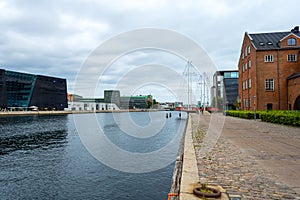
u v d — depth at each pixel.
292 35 35.16
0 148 18.91
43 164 12.95
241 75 43.94
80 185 9.38
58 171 11.42
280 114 21.84
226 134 14.33
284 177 5.64
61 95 91.50
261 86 35.38
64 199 8.18
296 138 12.46
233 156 7.98
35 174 11.02
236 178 5.54
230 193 4.61
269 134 14.27
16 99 80.44
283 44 35.28
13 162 13.62
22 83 79.75
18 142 22.31
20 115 69.50
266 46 36.12
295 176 5.71
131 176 10.16
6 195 8.65
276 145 10.22
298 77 31.56
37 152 16.81
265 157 7.82
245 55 40.84
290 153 8.47
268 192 4.69
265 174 5.88
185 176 5.60
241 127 18.98
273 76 35.19
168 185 9.01
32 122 49.84
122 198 8.01
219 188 4.86
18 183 9.84
